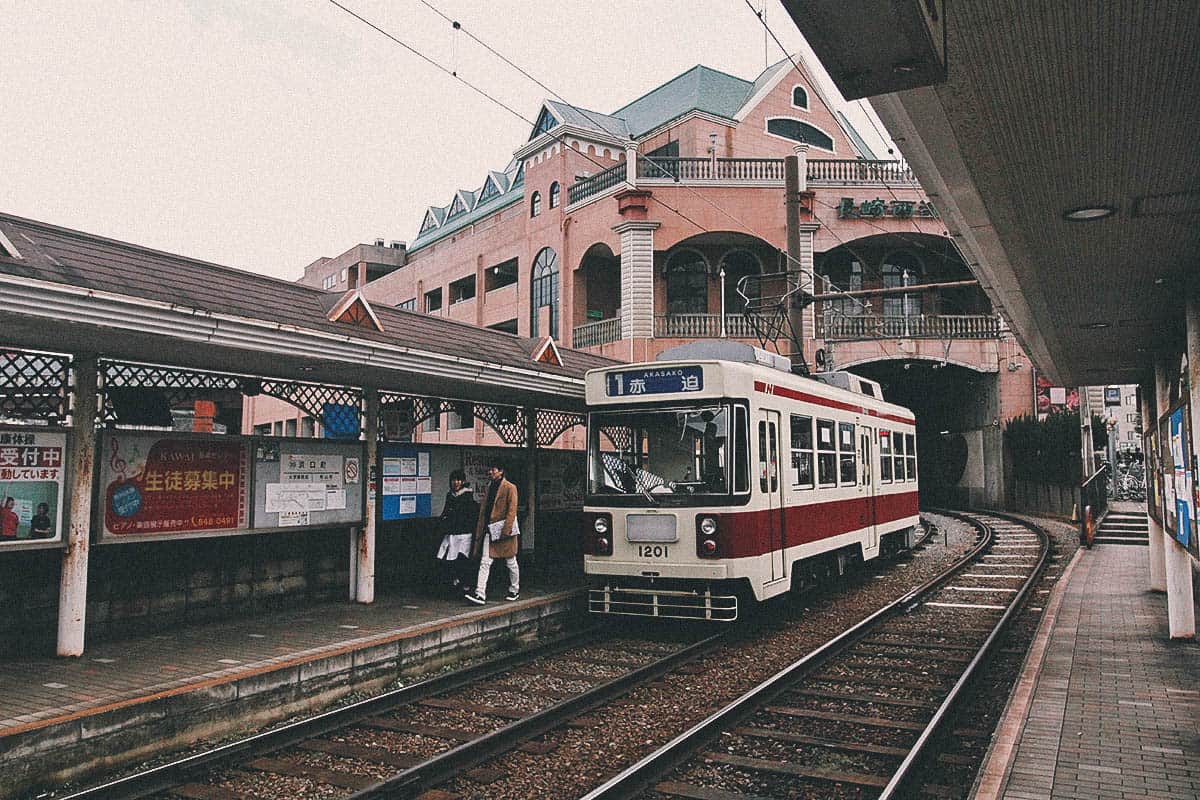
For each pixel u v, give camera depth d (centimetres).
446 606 1102
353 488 1088
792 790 602
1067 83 455
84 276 668
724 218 3111
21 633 796
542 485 1494
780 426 1191
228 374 958
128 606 891
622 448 1140
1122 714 686
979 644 1067
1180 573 983
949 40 420
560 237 3447
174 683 704
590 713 777
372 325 964
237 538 1007
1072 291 863
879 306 3528
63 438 784
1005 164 555
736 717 747
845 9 342
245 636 900
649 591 1116
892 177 3222
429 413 1252
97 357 809
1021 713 691
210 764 630
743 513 1067
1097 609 1202
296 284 937
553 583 1325
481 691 859
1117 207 625
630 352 3048
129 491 842
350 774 629
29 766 582
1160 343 1130
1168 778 543
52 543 776
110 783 571
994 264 767
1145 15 394
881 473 1688
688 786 603
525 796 594
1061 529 2633
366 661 867
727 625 1172
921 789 598
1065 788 527
